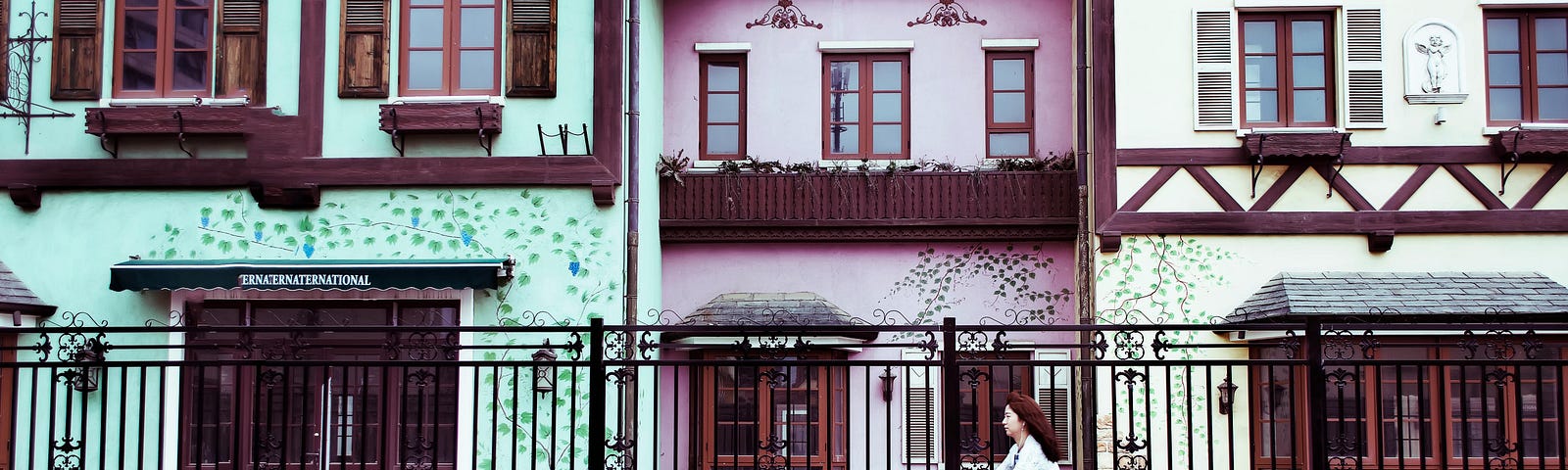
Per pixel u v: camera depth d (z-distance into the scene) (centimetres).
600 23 995
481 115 967
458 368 915
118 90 1013
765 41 1180
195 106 980
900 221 1133
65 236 998
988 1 1173
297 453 996
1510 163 1018
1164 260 1030
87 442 982
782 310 1091
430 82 1006
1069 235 1124
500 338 984
